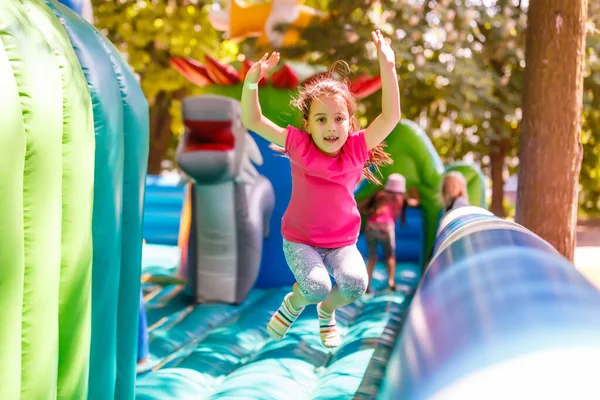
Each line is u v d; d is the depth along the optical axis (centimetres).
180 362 435
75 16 283
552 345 163
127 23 1409
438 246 451
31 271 184
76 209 217
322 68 717
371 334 490
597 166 1923
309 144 306
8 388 168
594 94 1459
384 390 229
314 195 309
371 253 669
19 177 170
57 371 209
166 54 1488
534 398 141
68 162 213
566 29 611
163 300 608
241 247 592
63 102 213
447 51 1275
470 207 576
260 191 623
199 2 1469
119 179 266
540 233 618
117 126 265
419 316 253
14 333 170
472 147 1658
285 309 316
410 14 1222
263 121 307
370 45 1148
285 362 427
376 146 326
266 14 785
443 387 166
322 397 370
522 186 633
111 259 259
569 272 250
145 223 931
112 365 269
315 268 298
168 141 1664
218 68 664
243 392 370
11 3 196
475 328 195
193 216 596
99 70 260
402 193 674
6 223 164
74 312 218
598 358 152
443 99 1368
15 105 169
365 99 1422
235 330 505
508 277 244
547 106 616
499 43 1355
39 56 193
